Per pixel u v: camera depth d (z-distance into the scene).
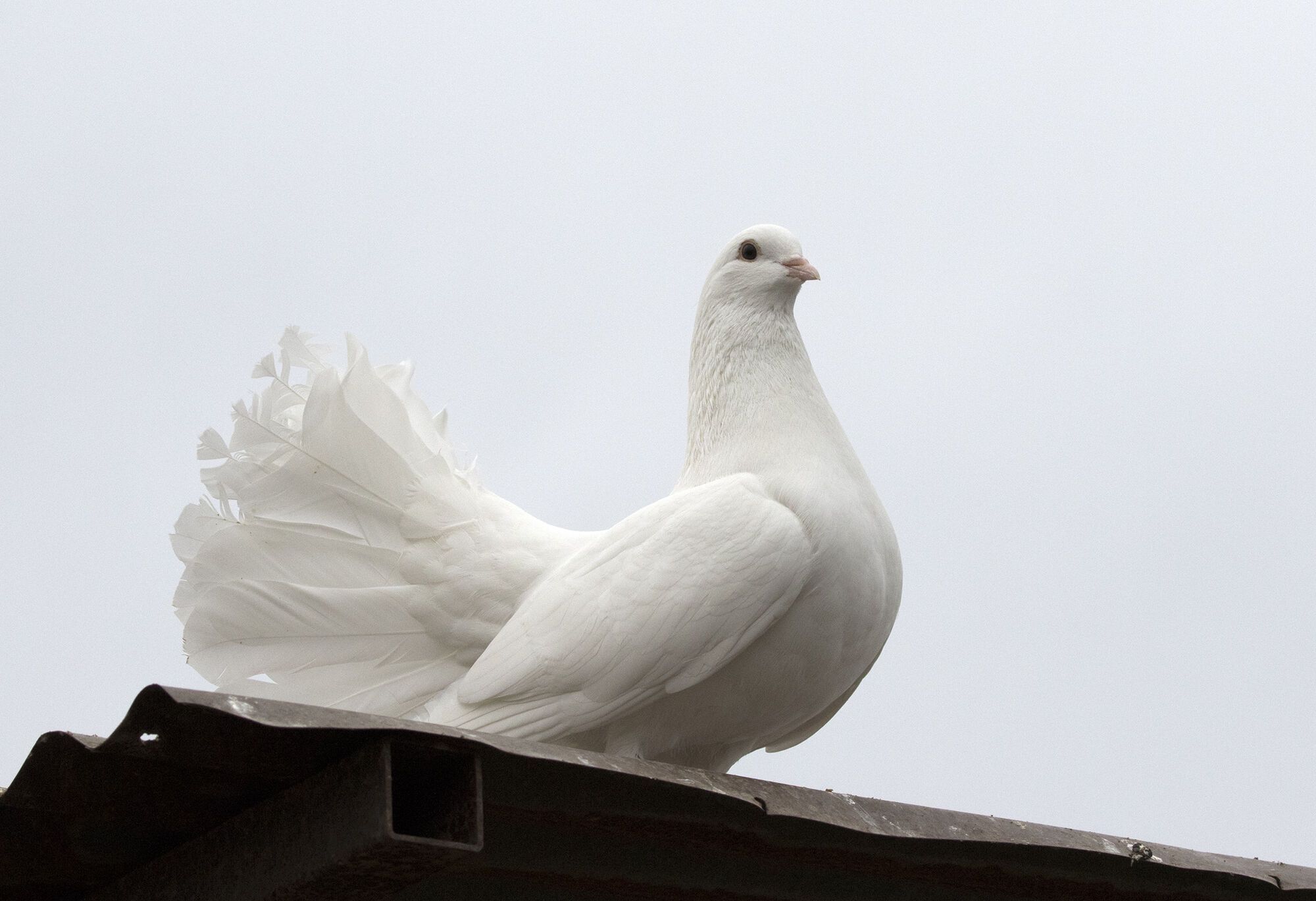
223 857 6.04
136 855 6.34
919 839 6.86
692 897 7.34
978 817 7.25
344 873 5.47
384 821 5.26
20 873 6.41
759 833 6.64
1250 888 7.95
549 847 6.71
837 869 7.29
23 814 6.01
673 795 6.26
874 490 9.23
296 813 5.72
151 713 5.28
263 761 5.57
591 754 6.09
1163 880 7.77
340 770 5.56
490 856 6.65
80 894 6.69
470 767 5.51
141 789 5.80
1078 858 7.40
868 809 6.91
